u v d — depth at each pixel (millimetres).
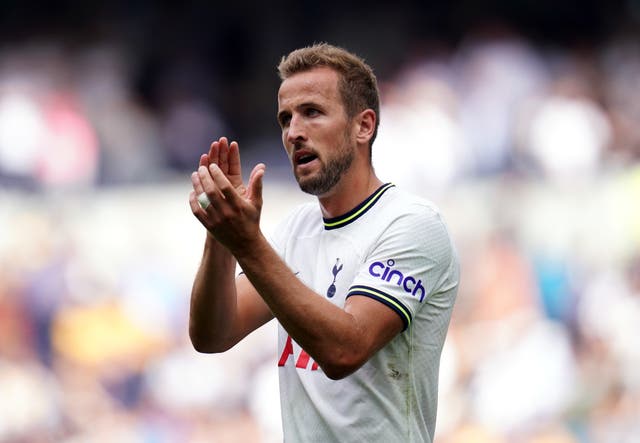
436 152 45344
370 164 13719
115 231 41781
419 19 59312
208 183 11703
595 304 38562
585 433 35438
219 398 35719
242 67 58250
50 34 56000
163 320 38875
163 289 39656
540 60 52844
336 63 13398
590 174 44094
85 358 37750
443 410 35094
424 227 13117
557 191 41750
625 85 52469
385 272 12812
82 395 37312
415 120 45906
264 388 35219
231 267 13477
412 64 54344
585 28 58969
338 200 13555
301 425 13469
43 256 39875
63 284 39031
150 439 35844
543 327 37812
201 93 54562
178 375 36312
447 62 53531
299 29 59812
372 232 13250
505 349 36906
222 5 59281
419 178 44969
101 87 51125
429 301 13258
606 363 36906
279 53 58938
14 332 38219
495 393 35469
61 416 37094
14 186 44281
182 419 35812
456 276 13578
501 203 41562
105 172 46250
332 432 13203
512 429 35156
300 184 13367
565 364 36656
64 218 41625
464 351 36688
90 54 53906
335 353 12070
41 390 37219
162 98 53125
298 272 13781
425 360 13398
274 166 48688
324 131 13219
